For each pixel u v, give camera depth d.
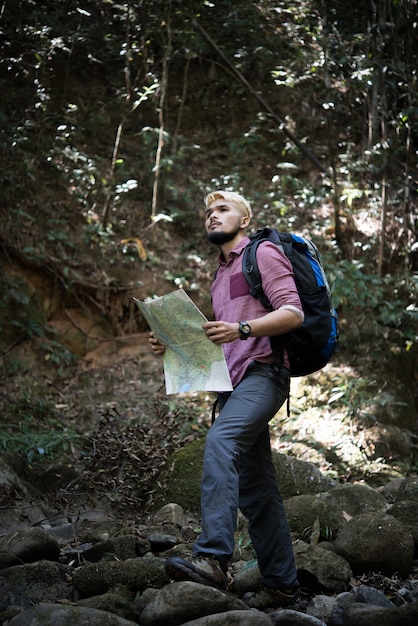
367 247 6.59
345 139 7.80
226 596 2.54
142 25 6.92
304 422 5.33
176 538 3.53
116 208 6.98
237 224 2.95
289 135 7.41
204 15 7.61
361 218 7.04
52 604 2.58
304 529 3.61
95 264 6.45
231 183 7.42
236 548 3.47
